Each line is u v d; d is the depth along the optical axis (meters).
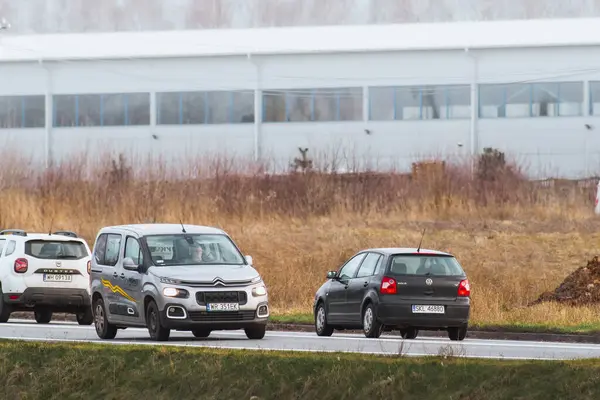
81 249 103.50
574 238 157.12
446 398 54.59
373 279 88.44
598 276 119.12
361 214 174.25
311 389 57.00
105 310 85.06
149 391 59.78
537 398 53.38
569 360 59.22
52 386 61.81
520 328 94.94
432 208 176.75
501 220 172.75
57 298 101.25
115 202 170.25
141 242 83.38
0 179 178.50
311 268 141.00
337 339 86.69
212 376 59.25
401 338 91.81
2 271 101.94
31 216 166.50
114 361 62.66
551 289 128.50
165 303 79.25
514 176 191.75
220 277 80.44
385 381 55.97
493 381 55.12
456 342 85.81
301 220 169.50
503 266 145.50
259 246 152.75
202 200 171.25
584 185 192.50
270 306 121.06
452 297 87.81
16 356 65.06
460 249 152.12
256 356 61.28
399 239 155.75
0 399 61.69
